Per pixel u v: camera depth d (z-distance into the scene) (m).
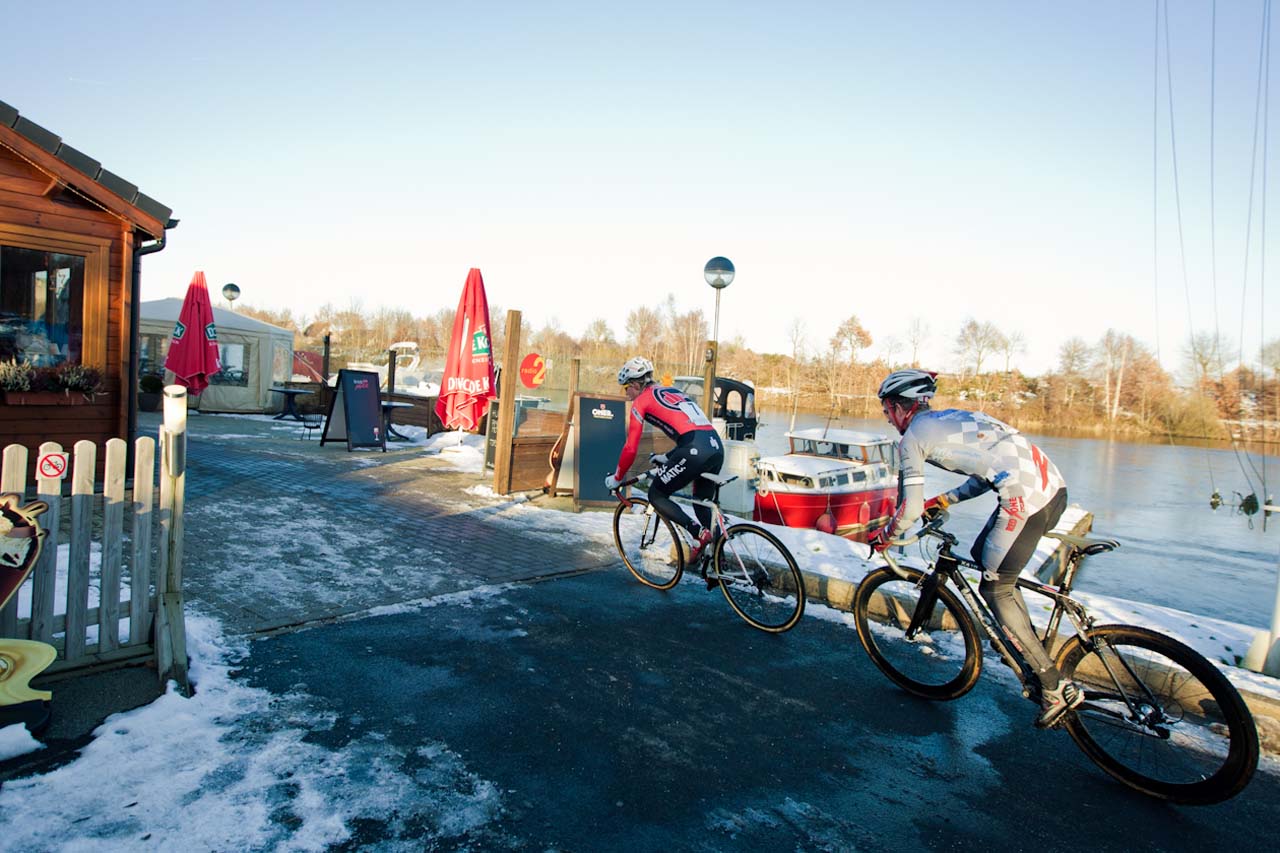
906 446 3.95
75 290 7.89
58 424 7.79
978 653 4.14
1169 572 13.06
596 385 20.72
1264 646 4.62
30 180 7.47
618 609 5.62
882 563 6.77
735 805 3.09
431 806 2.90
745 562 5.52
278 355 23.64
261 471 10.20
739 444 11.16
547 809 2.95
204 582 5.37
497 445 9.90
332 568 6.00
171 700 3.51
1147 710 3.40
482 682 4.12
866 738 3.80
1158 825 3.17
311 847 2.58
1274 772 3.64
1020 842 2.97
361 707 3.70
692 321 69.56
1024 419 64.50
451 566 6.38
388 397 18.66
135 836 2.55
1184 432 60.12
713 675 4.48
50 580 3.56
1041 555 10.55
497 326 64.38
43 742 3.08
